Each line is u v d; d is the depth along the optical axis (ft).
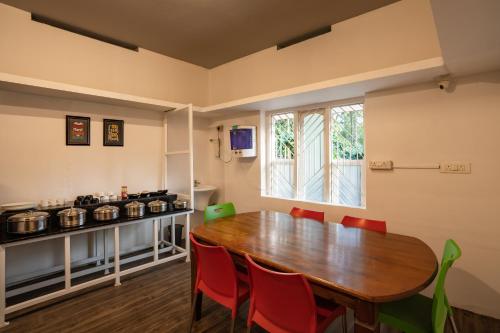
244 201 14.61
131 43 12.59
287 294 4.77
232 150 13.92
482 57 6.78
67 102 11.02
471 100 8.06
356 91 9.96
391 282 4.63
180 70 14.74
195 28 11.23
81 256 11.34
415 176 9.06
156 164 13.71
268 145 14.14
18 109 9.93
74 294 9.21
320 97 10.98
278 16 10.35
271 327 5.16
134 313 8.14
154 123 13.66
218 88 15.66
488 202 7.84
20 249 9.95
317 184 12.34
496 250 7.75
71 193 11.14
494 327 7.41
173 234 12.62
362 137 10.89
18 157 9.93
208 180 16.42
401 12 9.36
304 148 12.78
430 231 8.80
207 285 6.61
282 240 6.97
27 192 10.11
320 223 8.70
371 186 10.00
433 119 8.69
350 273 4.99
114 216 9.87
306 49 11.87
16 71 9.80
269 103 12.13
